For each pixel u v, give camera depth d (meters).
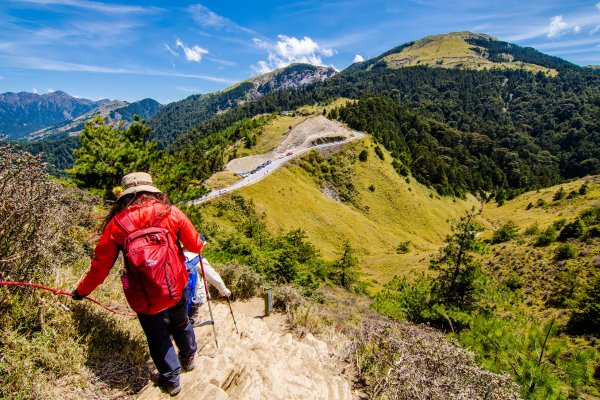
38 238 3.52
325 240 74.00
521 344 6.09
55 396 2.61
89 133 18.17
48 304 3.22
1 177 3.30
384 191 107.88
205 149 177.50
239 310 7.39
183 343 3.13
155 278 2.45
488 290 21.94
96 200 10.69
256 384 3.21
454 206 129.12
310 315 7.55
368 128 151.75
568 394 5.26
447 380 4.05
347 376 4.66
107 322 3.79
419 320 15.36
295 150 118.62
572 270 36.69
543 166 199.25
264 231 51.31
